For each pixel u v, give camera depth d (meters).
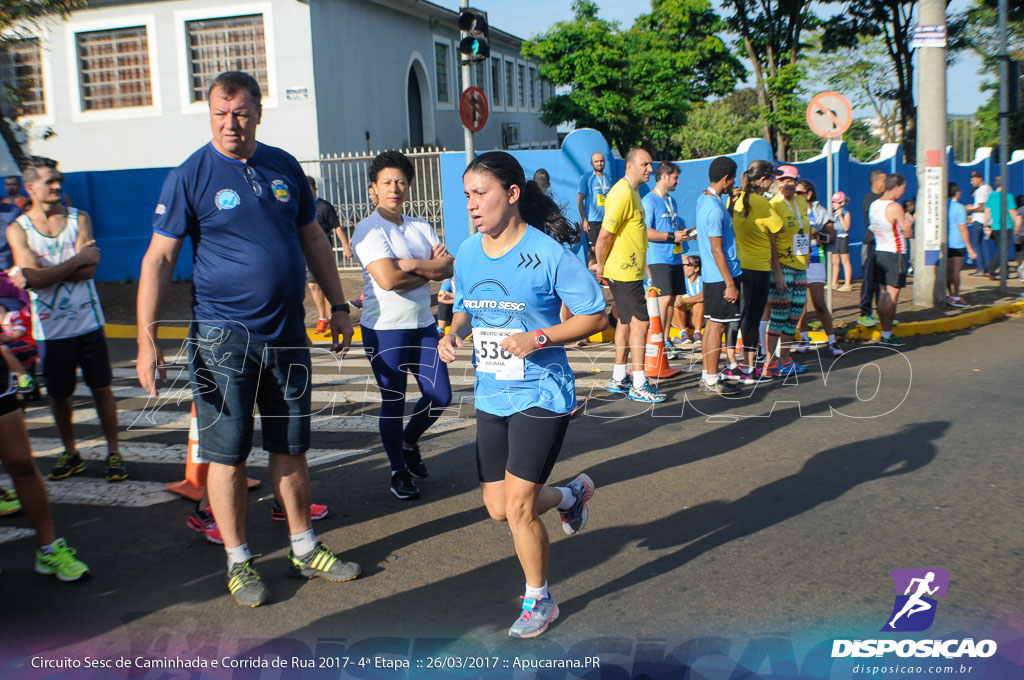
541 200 3.79
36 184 5.36
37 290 5.46
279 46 19.38
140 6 19.64
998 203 15.88
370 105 22.42
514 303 3.47
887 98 41.09
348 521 4.89
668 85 30.69
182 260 16.03
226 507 3.92
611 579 4.03
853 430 6.34
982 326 11.16
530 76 36.97
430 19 26.11
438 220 15.71
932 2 11.56
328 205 11.70
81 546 4.64
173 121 19.92
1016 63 13.76
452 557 4.35
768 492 5.11
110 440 5.74
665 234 8.47
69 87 20.19
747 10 36.22
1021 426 6.25
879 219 9.70
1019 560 4.04
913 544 4.27
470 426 6.87
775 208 8.57
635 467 5.69
